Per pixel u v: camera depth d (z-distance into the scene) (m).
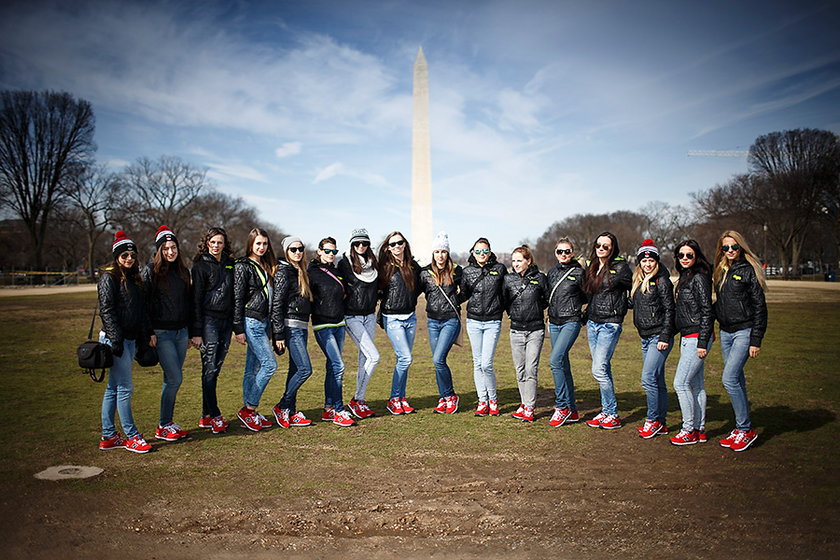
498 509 4.34
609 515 4.21
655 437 6.24
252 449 5.83
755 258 5.76
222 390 8.89
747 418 5.78
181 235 60.59
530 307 6.93
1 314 23.78
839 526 3.97
